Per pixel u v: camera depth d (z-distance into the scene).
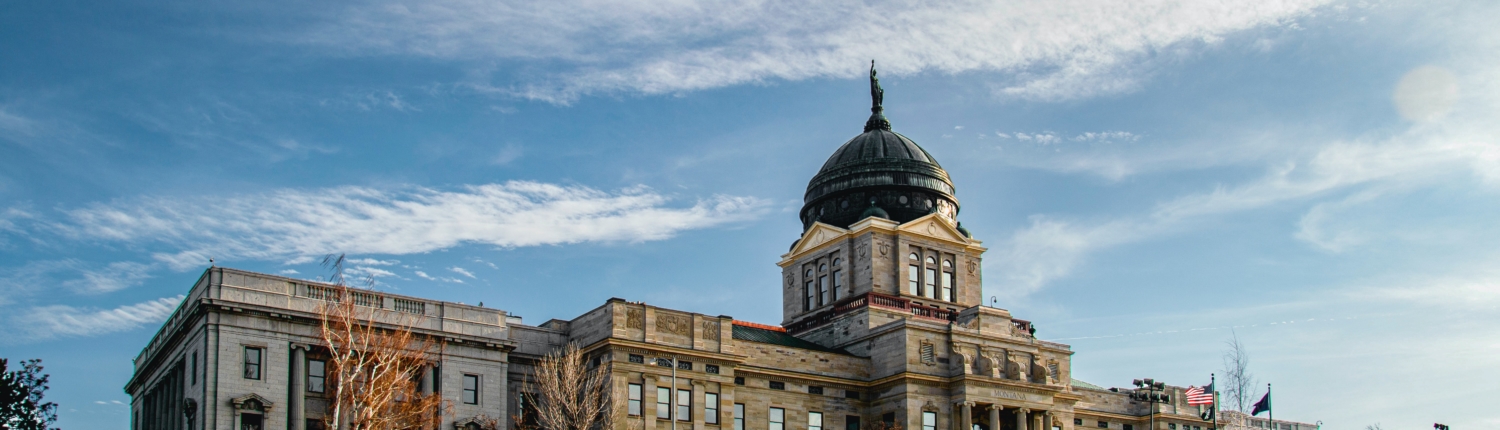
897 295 133.50
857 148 143.50
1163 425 145.88
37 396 111.81
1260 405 139.25
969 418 120.75
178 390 102.31
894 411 121.06
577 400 107.06
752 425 116.81
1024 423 124.00
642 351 110.38
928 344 122.62
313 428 99.75
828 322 133.12
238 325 97.19
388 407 93.50
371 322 94.88
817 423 120.88
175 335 102.94
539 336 113.25
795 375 119.88
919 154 143.25
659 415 110.31
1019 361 126.69
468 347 105.88
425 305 105.44
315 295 101.38
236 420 95.31
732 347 116.06
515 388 110.50
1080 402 141.12
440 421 101.06
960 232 141.38
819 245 140.00
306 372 100.12
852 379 123.06
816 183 143.12
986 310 127.62
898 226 135.62
